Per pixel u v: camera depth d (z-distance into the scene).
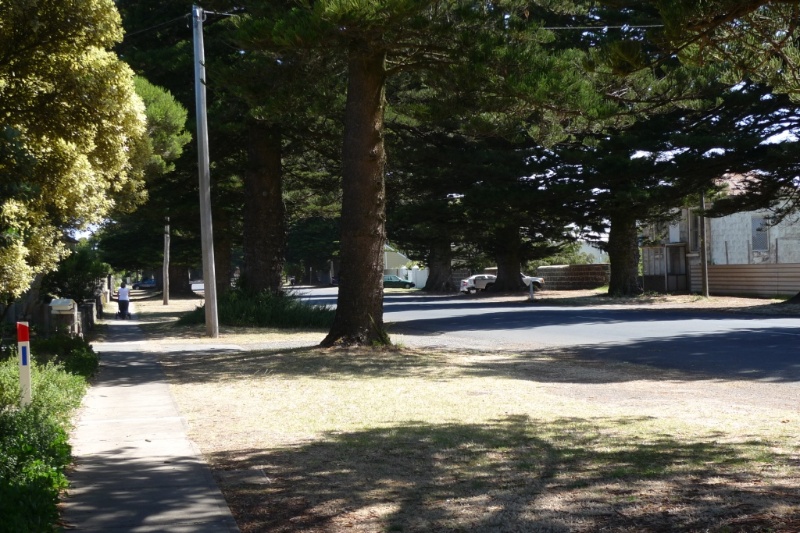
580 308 34.62
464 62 15.38
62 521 5.82
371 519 5.96
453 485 6.82
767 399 10.97
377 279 17.89
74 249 33.12
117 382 13.80
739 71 7.80
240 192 32.34
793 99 8.11
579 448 8.04
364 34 14.94
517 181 34.38
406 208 40.50
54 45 11.37
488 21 15.09
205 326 25.39
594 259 76.69
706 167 29.50
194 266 66.06
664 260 48.09
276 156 27.42
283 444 8.59
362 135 17.31
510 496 6.41
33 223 12.06
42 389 9.73
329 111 19.47
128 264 62.03
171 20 25.03
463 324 26.98
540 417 9.86
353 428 9.41
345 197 17.70
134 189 16.27
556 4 18.55
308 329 26.28
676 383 12.66
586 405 10.71
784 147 26.36
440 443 8.45
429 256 64.69
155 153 19.05
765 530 5.25
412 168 33.12
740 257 45.78
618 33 23.27
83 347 16.61
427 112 17.00
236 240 39.53
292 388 12.73
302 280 98.50
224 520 5.89
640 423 9.29
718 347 17.48
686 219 47.22
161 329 27.59
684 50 7.56
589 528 5.54
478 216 41.03
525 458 7.68
